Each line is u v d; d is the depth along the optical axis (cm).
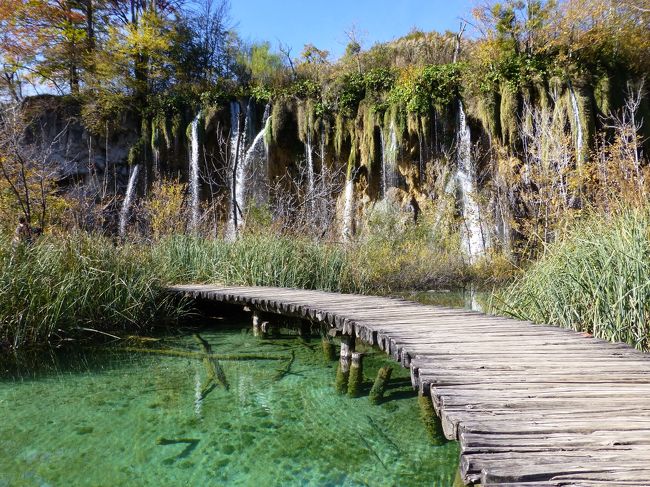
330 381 536
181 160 1986
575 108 1462
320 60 2130
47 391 496
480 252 1480
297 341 711
